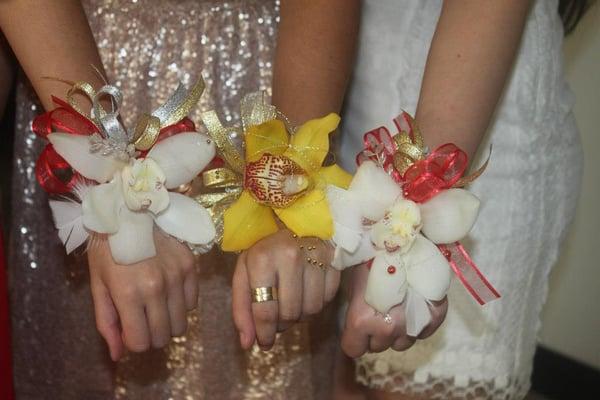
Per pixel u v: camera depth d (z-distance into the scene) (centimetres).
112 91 98
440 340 118
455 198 95
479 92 102
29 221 119
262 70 115
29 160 119
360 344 99
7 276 121
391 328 98
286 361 120
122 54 115
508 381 121
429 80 103
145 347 100
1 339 113
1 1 102
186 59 115
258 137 97
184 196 99
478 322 118
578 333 172
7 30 103
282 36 107
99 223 96
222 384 120
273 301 99
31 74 103
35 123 98
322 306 101
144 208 97
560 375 176
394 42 117
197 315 118
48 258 120
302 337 120
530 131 117
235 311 101
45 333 121
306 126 98
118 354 102
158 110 99
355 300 99
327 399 127
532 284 122
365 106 120
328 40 105
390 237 95
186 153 98
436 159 96
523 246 119
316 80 105
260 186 97
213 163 102
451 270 98
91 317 120
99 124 97
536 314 125
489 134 116
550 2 119
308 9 105
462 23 103
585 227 166
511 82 116
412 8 116
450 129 101
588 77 160
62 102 98
